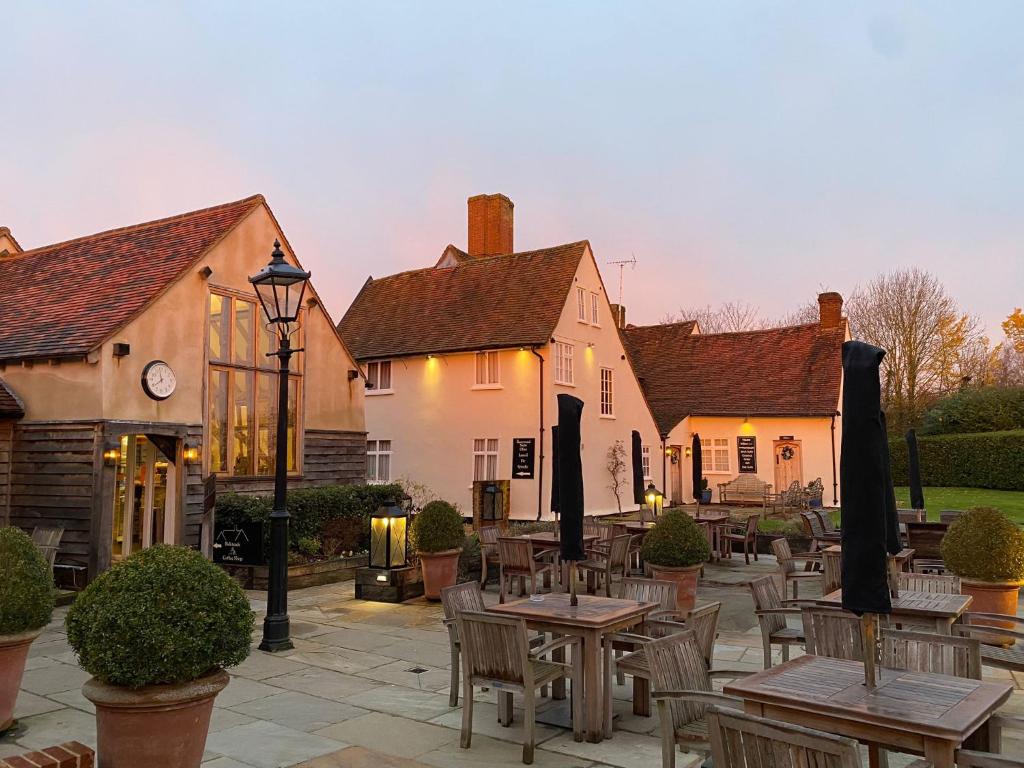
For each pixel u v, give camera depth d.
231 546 13.28
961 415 33.88
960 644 5.18
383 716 6.31
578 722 5.76
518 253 26.31
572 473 6.76
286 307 9.02
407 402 24.97
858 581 4.29
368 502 15.33
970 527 8.98
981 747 4.32
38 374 12.59
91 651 4.27
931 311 39.50
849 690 4.18
